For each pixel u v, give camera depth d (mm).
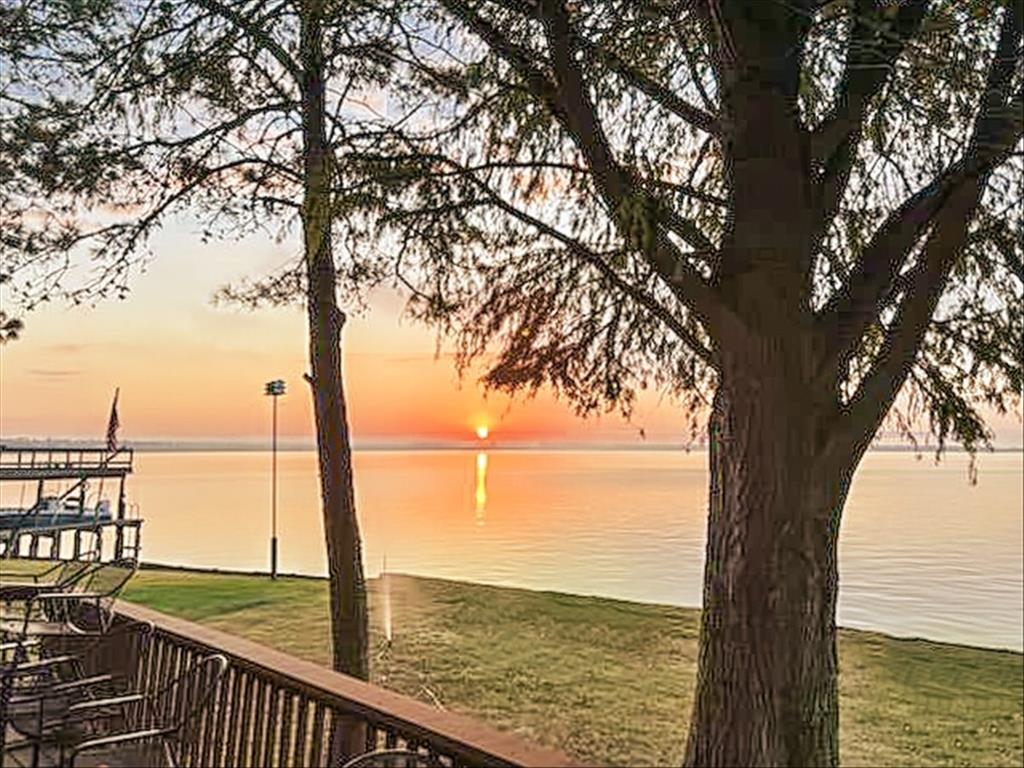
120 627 4098
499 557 25000
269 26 4613
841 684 7848
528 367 4172
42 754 3463
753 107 2896
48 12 5141
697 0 3158
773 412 2814
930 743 6281
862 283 2977
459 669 7910
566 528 33344
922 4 2857
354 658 5613
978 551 28469
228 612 10375
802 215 2891
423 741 2418
